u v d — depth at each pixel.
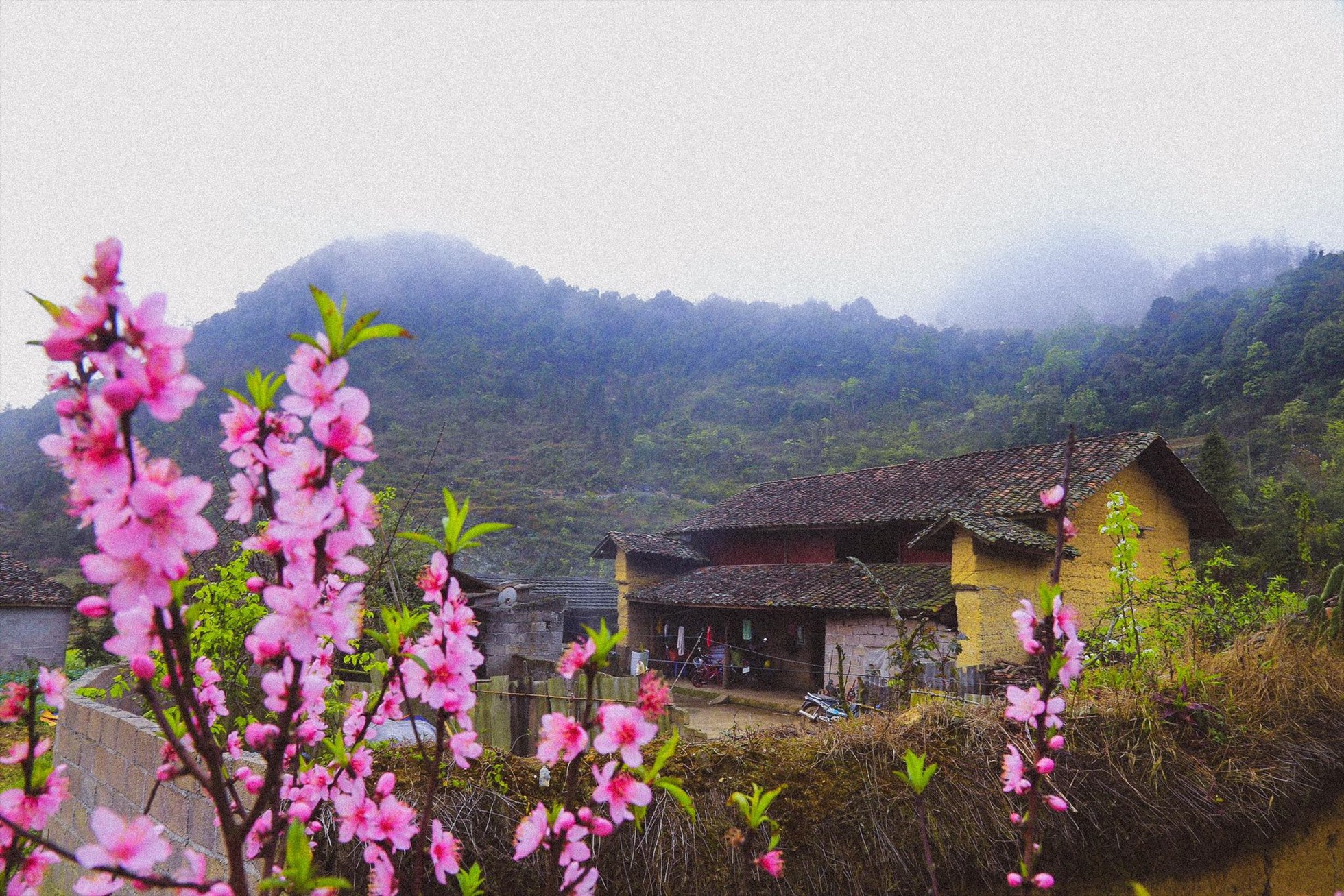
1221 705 4.68
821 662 19.34
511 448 107.50
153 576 1.02
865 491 21.97
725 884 3.23
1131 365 84.88
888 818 3.54
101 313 0.97
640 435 107.38
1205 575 9.45
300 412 1.22
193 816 3.87
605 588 27.86
